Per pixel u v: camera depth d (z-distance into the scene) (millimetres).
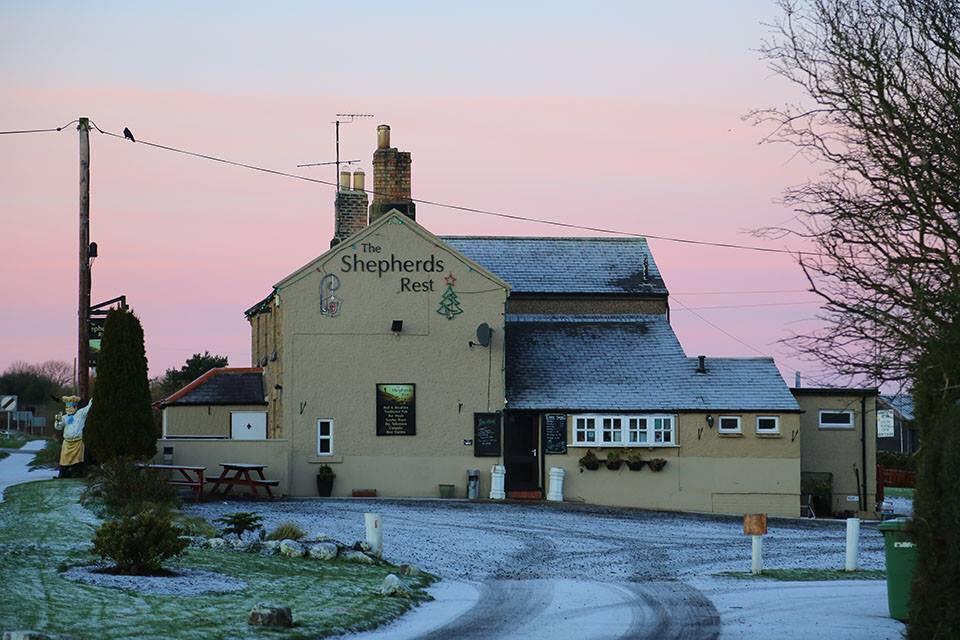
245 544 26219
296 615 18984
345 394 43125
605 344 46969
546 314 48688
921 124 16266
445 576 26625
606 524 37375
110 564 22344
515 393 44281
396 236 43625
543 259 50406
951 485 14789
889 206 16375
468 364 43562
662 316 48688
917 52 16828
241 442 41250
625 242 51594
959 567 14656
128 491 32219
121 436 36875
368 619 19266
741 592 24500
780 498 43500
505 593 24016
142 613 17953
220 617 18125
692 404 43812
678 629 19578
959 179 15844
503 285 43875
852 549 28234
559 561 29703
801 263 16625
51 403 117375
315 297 43281
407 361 43438
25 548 23516
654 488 43406
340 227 51188
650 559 30359
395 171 49656
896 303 15812
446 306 43625
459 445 43406
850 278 16250
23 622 16297
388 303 43469
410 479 43156
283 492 41375
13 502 32844
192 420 49688
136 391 37250
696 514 41656
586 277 49719
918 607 15312
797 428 43625
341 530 32406
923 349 15516
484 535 33688
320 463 42812
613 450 43531
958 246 15836
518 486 43812
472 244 50812
